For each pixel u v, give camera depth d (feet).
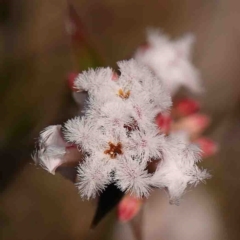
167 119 0.21
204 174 0.20
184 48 0.25
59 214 0.30
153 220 0.30
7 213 0.30
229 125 0.30
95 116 0.19
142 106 0.19
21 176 0.29
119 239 0.29
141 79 0.20
